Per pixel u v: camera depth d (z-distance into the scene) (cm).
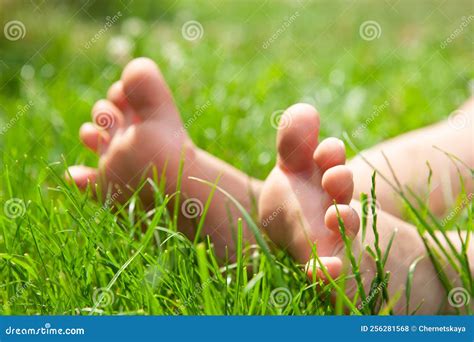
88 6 105
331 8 134
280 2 137
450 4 129
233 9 131
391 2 132
